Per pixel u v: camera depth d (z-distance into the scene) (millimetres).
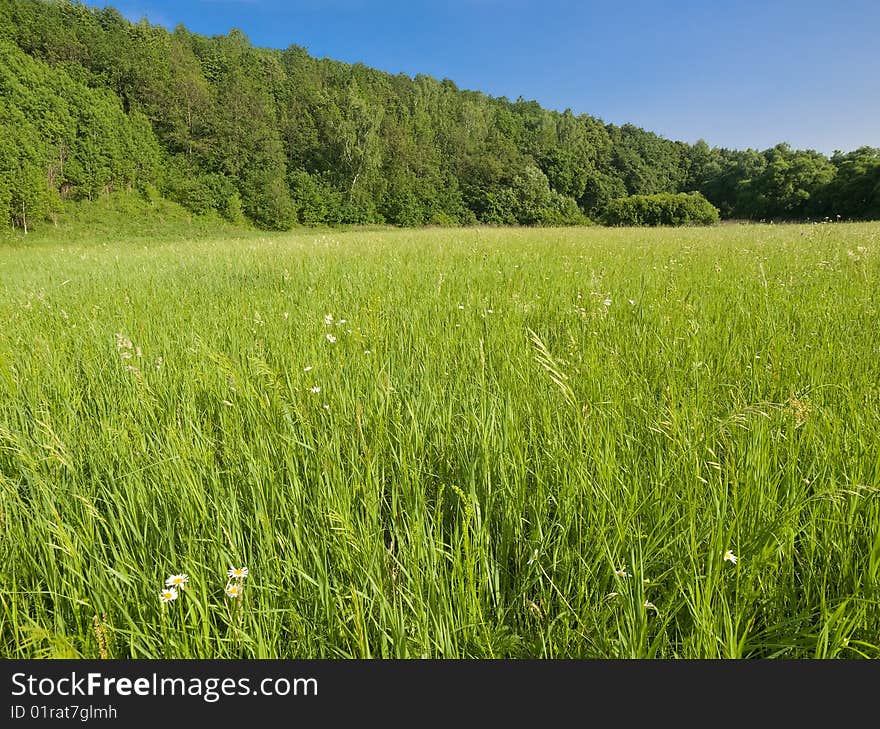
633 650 1356
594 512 1735
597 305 4391
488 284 6387
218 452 2328
